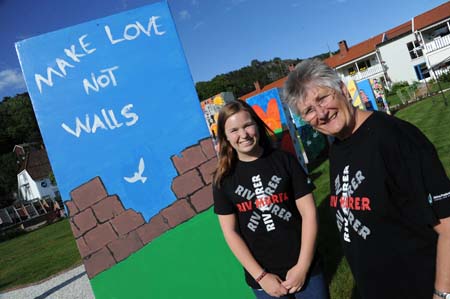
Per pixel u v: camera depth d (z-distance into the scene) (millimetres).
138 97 3404
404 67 41812
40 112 3307
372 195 1628
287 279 2264
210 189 3410
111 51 3393
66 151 3326
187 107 3432
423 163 1505
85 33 3373
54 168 3312
